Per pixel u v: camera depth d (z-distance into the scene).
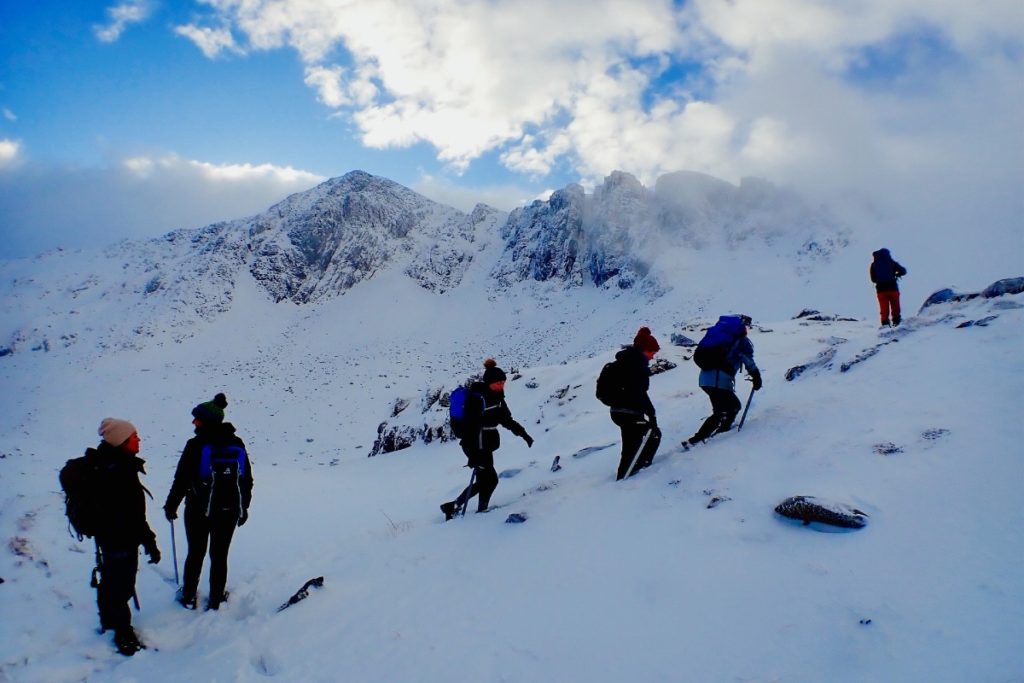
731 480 5.74
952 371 6.63
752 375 7.35
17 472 13.89
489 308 133.25
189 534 6.20
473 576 5.53
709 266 110.81
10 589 5.98
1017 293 8.62
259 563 7.95
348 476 18.86
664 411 11.86
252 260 144.12
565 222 140.75
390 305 136.38
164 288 132.75
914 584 3.58
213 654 5.06
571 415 18.27
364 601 5.62
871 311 73.50
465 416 8.02
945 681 2.78
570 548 5.43
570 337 104.50
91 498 5.27
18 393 88.38
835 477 5.12
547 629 4.27
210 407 6.34
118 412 77.44
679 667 3.46
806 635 3.43
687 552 4.71
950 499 4.31
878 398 6.63
